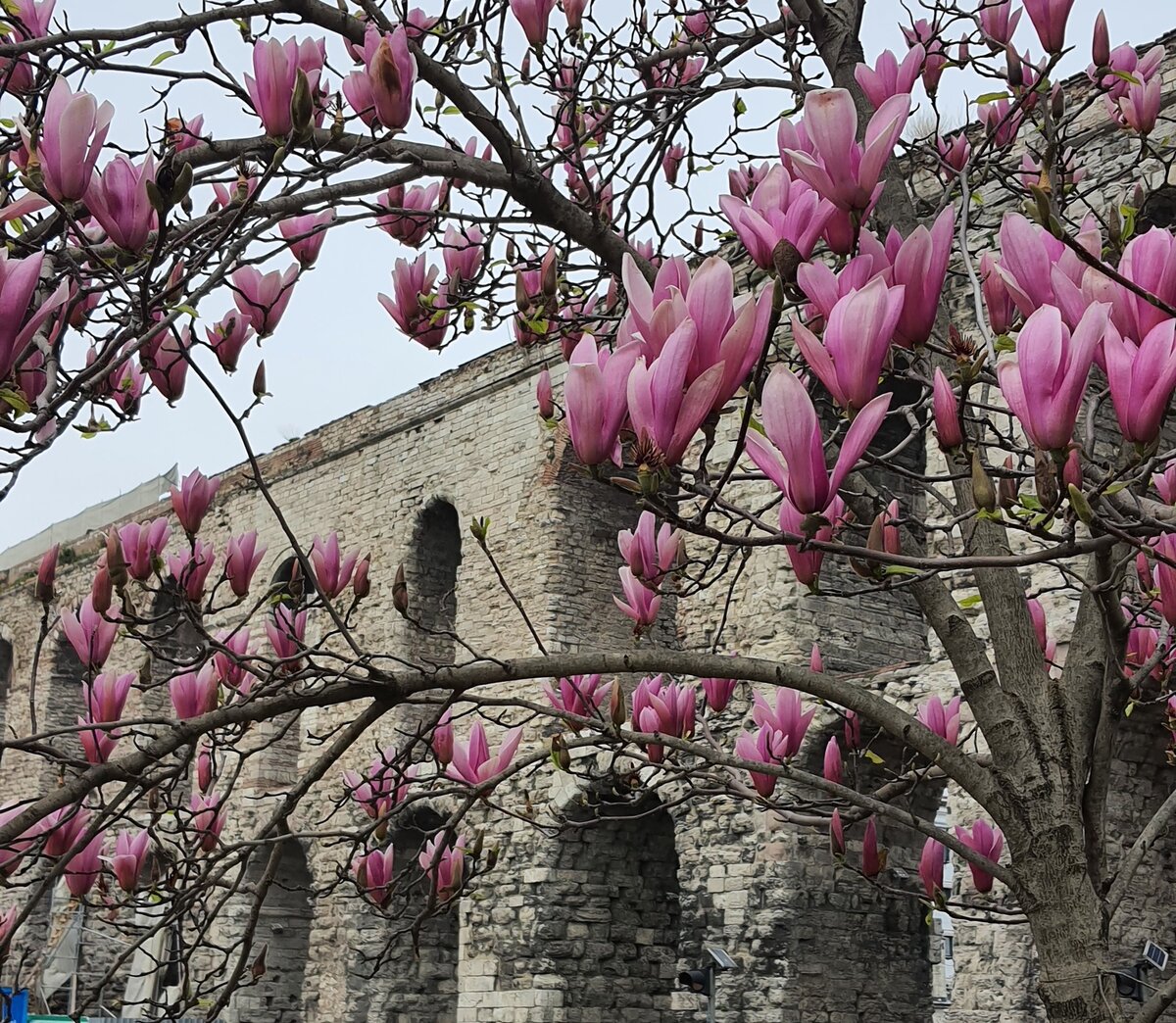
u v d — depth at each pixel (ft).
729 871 54.95
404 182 16.24
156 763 12.50
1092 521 8.24
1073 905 12.12
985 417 12.98
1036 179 19.54
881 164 8.91
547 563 68.03
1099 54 16.93
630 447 9.43
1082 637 13.44
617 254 18.04
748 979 52.85
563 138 22.08
